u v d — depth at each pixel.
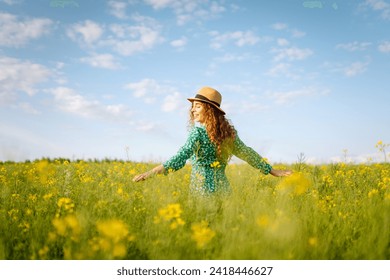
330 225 2.95
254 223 2.68
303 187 3.30
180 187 3.95
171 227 2.51
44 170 4.72
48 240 2.63
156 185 3.80
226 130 4.03
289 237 2.45
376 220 3.01
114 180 4.81
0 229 2.97
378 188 4.65
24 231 2.88
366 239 2.70
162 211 2.46
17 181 4.91
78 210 3.21
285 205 3.18
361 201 3.70
